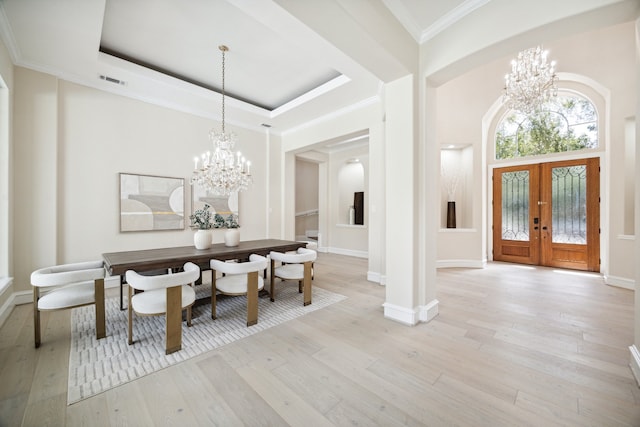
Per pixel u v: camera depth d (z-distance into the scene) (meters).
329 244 7.65
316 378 1.83
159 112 4.25
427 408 1.55
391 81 2.84
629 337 2.40
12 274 3.04
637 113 1.77
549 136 5.46
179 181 4.43
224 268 2.62
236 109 4.60
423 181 2.75
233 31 2.88
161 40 3.03
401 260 2.77
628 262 3.97
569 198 5.21
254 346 2.27
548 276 4.70
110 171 3.82
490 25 2.20
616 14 1.81
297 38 2.32
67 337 2.40
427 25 2.61
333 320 2.81
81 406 1.56
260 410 1.54
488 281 4.39
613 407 1.55
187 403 1.59
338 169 7.53
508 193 5.94
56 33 2.65
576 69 4.52
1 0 2.21
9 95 2.92
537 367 1.95
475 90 5.53
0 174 2.90
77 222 3.58
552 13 1.91
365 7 2.07
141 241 4.09
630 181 4.04
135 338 2.40
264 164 5.71
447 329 2.59
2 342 2.29
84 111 3.62
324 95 4.11
